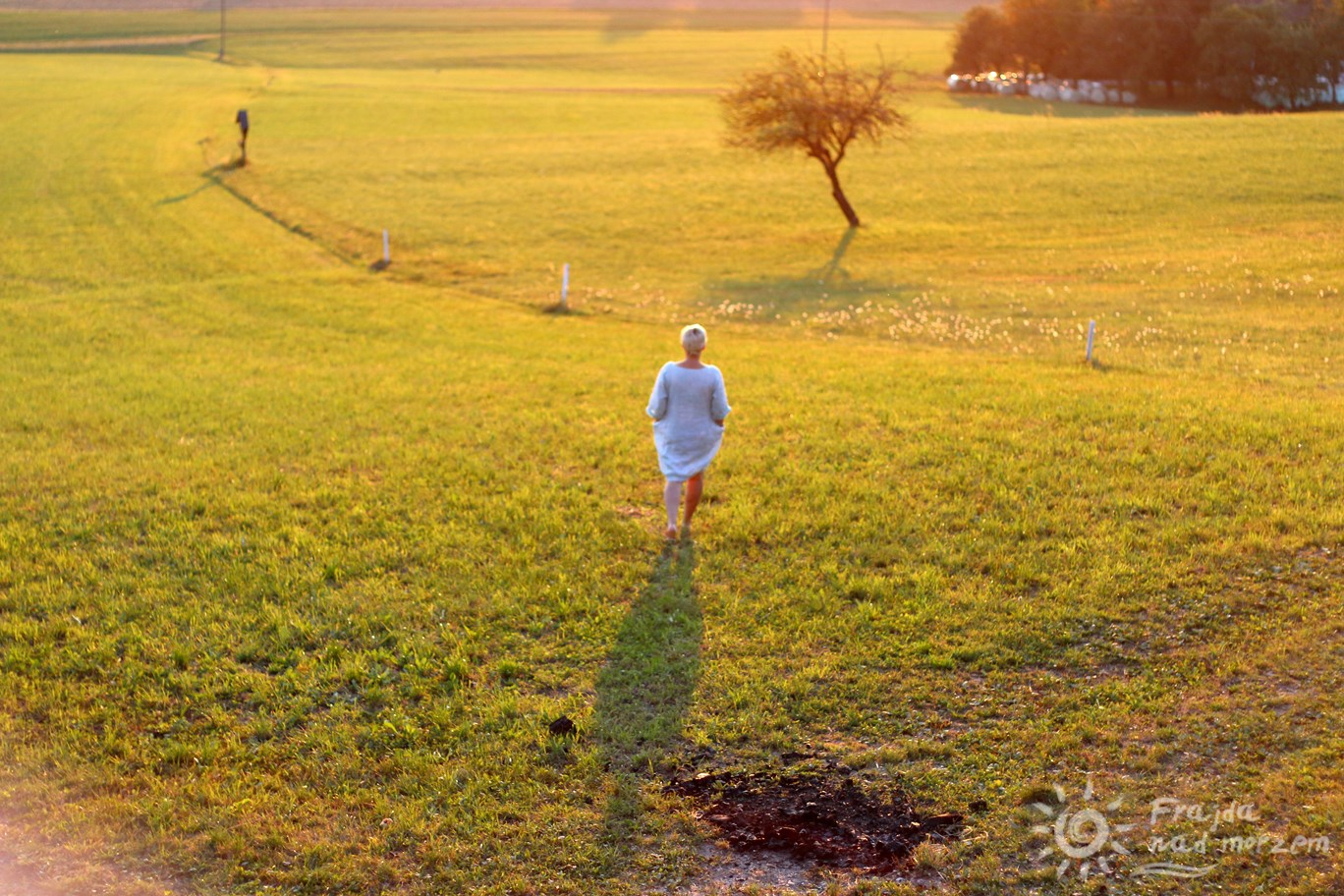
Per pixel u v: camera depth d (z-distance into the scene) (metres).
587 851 5.90
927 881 5.63
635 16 172.38
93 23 142.12
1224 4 91.25
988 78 99.75
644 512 10.81
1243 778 6.21
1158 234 32.47
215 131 59.78
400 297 27.53
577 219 38.62
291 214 39.50
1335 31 85.38
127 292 27.22
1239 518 9.75
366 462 12.63
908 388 15.84
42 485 11.87
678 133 59.31
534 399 15.82
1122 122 51.91
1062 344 20.73
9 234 34.97
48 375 17.98
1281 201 34.81
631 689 7.46
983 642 7.92
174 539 10.19
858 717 7.07
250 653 7.97
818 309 25.89
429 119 67.56
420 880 5.70
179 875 5.72
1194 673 7.30
